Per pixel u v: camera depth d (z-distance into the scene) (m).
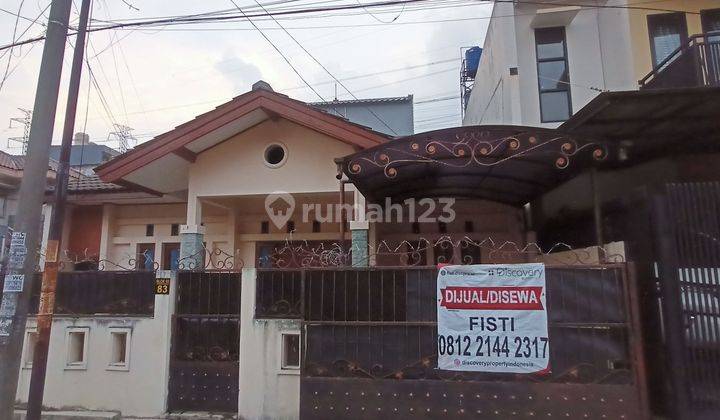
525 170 7.83
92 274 6.96
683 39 9.61
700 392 5.21
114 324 6.76
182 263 8.52
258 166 8.88
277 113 8.09
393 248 11.10
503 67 11.02
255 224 11.26
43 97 5.31
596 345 5.41
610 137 7.45
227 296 6.60
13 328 4.91
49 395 6.71
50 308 5.78
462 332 5.69
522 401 5.45
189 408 6.41
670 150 7.67
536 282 5.61
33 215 5.12
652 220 5.69
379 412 5.71
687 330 5.35
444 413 5.58
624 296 5.42
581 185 7.90
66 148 6.07
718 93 5.77
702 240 5.47
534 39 10.70
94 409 6.57
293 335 6.35
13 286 4.96
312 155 8.77
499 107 11.91
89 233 12.07
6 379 4.81
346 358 5.90
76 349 6.90
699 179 7.56
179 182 9.86
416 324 5.81
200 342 6.55
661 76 8.08
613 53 10.31
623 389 5.29
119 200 11.58
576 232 8.11
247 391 6.27
